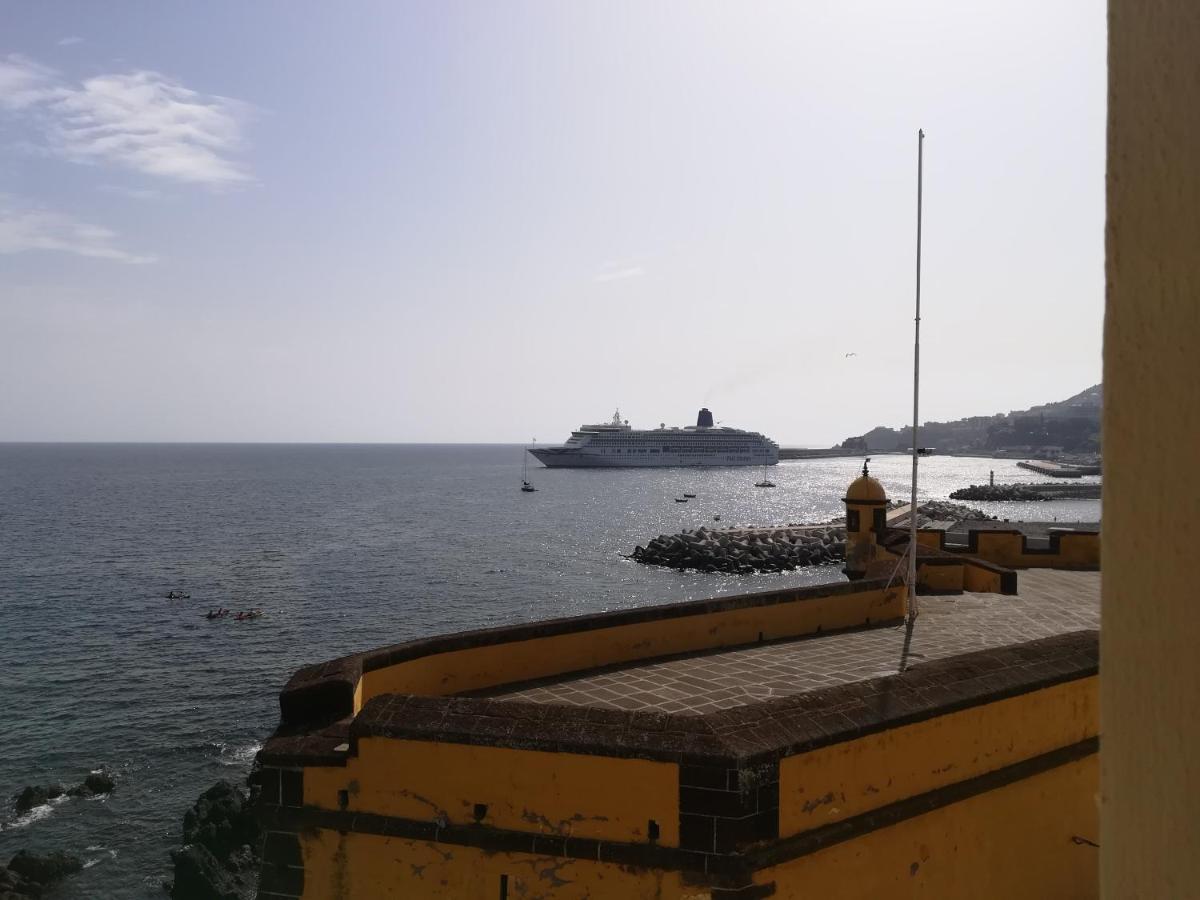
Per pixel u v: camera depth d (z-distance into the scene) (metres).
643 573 51.38
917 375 9.66
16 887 16.30
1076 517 87.12
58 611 38.16
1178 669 1.09
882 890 5.11
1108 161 1.28
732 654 8.68
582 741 4.70
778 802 4.63
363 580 46.88
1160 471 1.13
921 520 24.14
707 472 169.50
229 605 39.72
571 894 4.72
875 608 10.30
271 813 5.20
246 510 89.69
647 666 8.22
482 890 4.84
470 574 49.47
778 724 4.82
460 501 103.31
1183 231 1.08
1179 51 1.09
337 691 5.70
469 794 4.88
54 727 23.70
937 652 8.77
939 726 5.43
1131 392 1.21
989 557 15.16
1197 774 1.05
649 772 4.61
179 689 26.88
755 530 63.69
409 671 6.89
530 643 7.80
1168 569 1.11
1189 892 1.06
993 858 5.73
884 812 5.09
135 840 18.16
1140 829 1.19
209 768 21.31
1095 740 6.39
